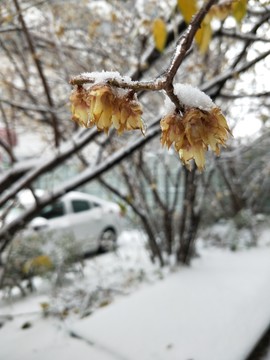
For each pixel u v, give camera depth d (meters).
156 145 5.36
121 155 2.81
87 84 0.73
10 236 3.15
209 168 5.34
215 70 3.87
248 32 2.38
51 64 3.71
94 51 3.67
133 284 4.94
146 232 5.92
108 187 5.27
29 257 5.11
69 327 3.69
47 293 5.13
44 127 4.86
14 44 3.60
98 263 6.39
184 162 0.70
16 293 5.27
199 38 1.39
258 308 3.60
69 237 5.84
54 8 3.65
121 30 3.65
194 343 3.08
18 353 3.33
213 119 0.69
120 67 3.51
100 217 7.69
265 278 4.51
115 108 0.68
